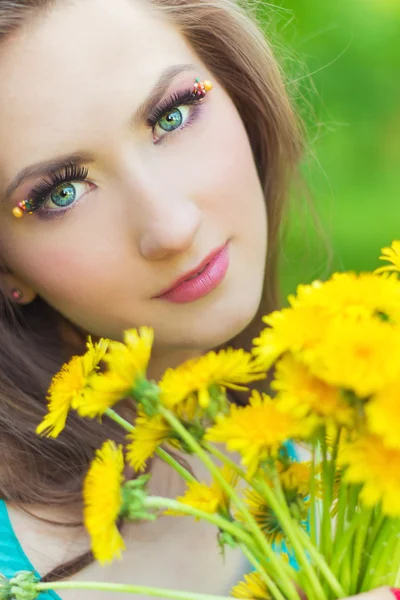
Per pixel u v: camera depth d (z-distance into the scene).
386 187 2.69
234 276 0.99
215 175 0.97
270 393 1.10
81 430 1.03
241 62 1.06
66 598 0.99
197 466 1.05
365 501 0.82
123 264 0.97
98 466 0.84
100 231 0.96
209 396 0.84
